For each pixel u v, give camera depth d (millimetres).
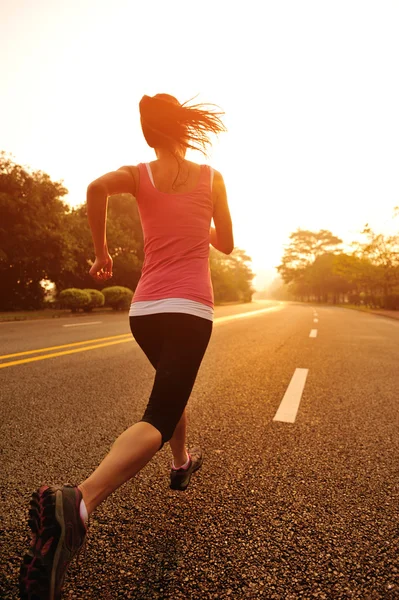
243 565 1512
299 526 1786
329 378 5094
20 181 24094
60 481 2170
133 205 37500
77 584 1392
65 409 3514
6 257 22938
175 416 1399
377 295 44594
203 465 2434
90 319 16516
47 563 1041
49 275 28406
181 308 1493
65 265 26500
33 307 28859
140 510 1906
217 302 63625
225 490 2117
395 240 41938
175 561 1529
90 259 31531
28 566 1038
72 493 1109
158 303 1522
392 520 1847
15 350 7016
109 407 3596
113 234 32625
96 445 2695
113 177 1503
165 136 1624
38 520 1068
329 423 3299
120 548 1604
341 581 1437
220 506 1952
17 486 2107
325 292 86500
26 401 3746
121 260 33062
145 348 1661
